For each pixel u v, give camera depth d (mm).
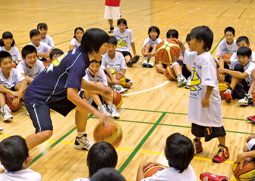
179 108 4801
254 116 4312
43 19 13250
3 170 3141
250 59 5316
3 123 4363
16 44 8641
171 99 5152
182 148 2338
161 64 6793
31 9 16344
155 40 7180
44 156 3527
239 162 2893
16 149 2324
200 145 3561
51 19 13266
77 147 3678
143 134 4000
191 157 2385
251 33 10023
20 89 4648
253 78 4973
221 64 5418
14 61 6273
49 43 7027
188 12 15445
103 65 5703
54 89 3086
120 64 5750
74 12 15383
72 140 3883
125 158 3453
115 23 12344
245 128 4145
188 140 2406
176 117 4492
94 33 2881
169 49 5559
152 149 3643
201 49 3248
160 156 3498
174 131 4074
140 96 5285
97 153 2152
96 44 2881
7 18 13367
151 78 6230
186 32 10289
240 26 11359
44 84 3105
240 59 4973
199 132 3443
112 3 10383
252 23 12016
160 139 3869
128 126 4223
